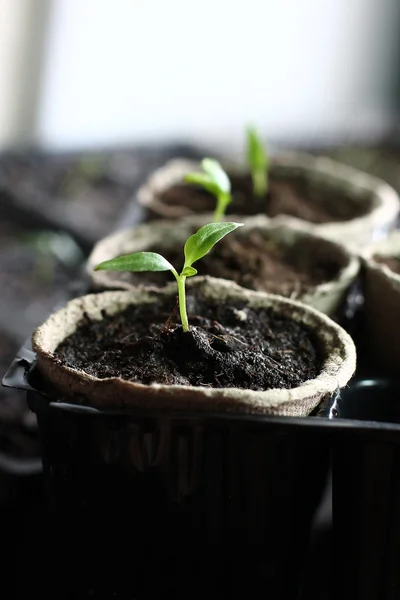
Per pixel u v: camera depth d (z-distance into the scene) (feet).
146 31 1.99
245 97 2.20
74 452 0.82
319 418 0.79
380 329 1.02
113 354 0.87
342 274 1.03
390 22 2.19
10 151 1.97
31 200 1.82
